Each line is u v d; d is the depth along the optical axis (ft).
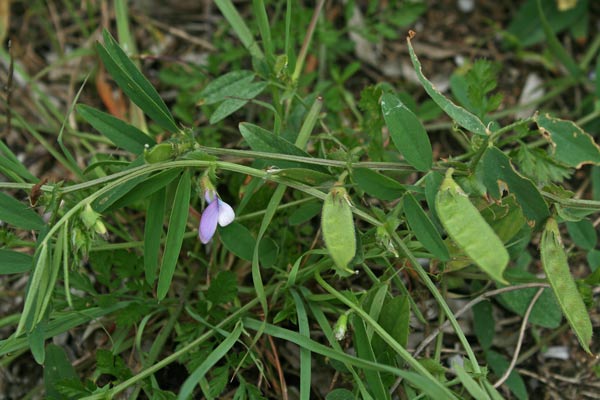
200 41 1.89
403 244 1.41
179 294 1.61
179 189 1.39
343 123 1.76
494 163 1.37
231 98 1.52
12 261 1.40
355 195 1.55
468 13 1.92
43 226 1.41
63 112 1.84
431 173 1.36
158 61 1.87
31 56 1.89
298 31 1.77
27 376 1.61
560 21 1.87
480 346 1.60
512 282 1.53
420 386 1.29
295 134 1.55
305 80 1.71
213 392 1.44
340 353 1.36
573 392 1.60
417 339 1.59
